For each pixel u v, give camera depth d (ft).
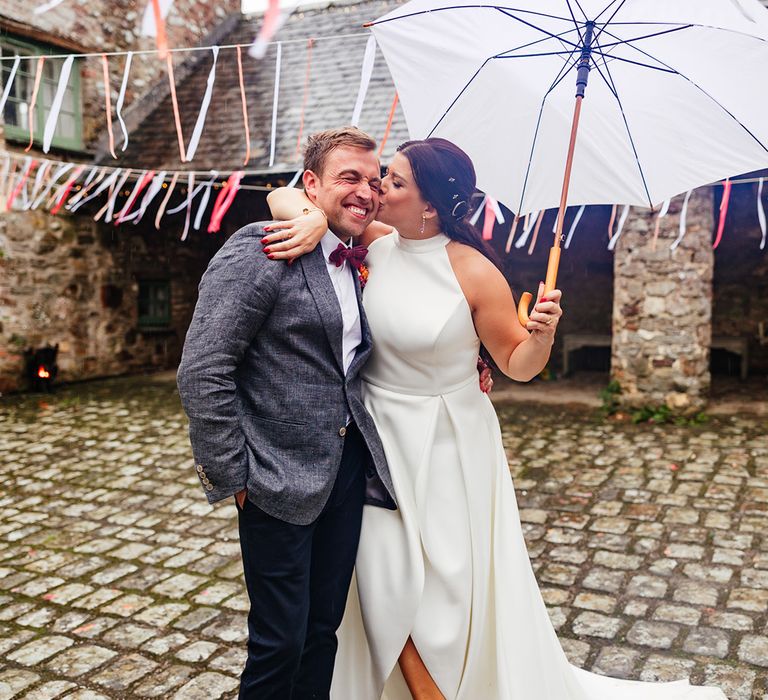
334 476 6.01
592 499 15.44
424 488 6.49
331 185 6.11
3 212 27.22
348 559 6.51
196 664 9.25
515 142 7.50
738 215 30.35
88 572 12.16
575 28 6.48
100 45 30.40
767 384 28.07
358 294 6.44
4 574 12.10
